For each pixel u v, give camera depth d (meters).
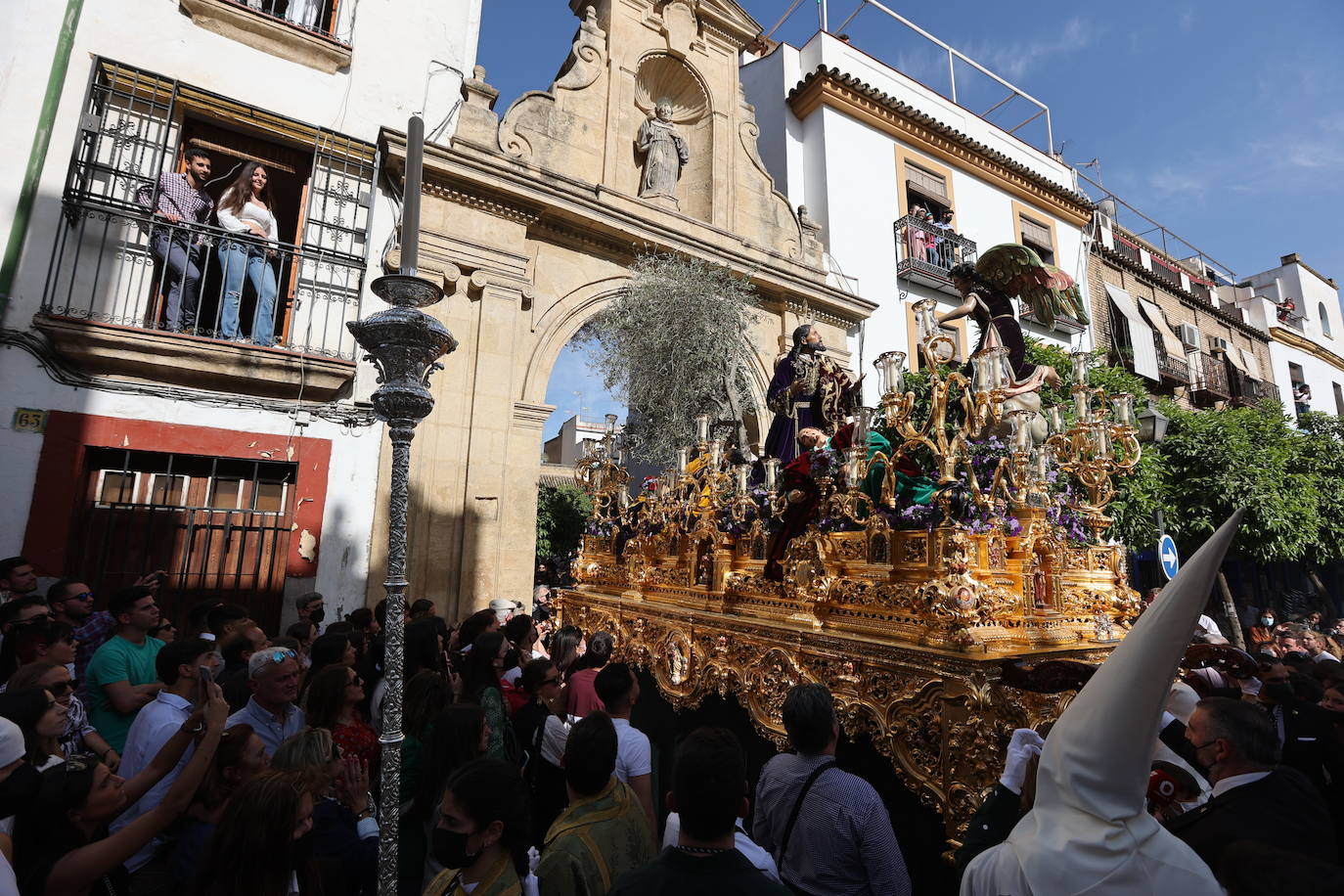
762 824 2.40
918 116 13.65
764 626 3.87
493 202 8.62
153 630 4.43
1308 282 25.91
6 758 1.83
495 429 8.23
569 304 9.32
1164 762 2.27
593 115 10.11
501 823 1.87
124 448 6.37
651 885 1.55
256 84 7.73
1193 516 11.30
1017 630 3.04
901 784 3.08
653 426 9.53
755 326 10.84
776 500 4.20
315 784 1.96
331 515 7.27
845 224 12.64
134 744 2.89
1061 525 3.63
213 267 7.22
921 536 3.18
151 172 6.81
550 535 13.15
